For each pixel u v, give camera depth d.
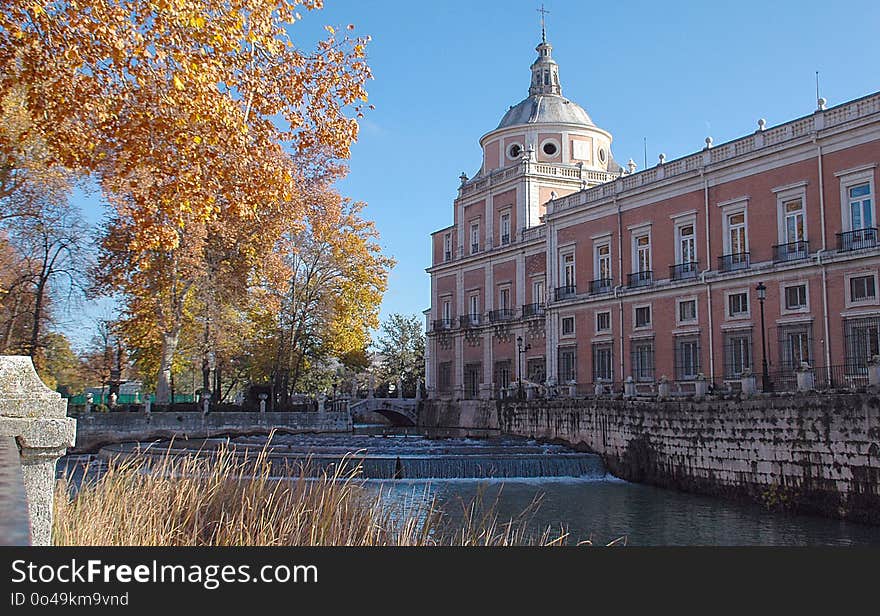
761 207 35.91
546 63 66.44
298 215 46.56
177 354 57.50
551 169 59.09
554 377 49.00
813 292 33.06
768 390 29.95
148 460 11.78
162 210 17.12
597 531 21.77
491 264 61.69
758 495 26.12
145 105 14.99
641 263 43.03
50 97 14.70
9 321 39.25
